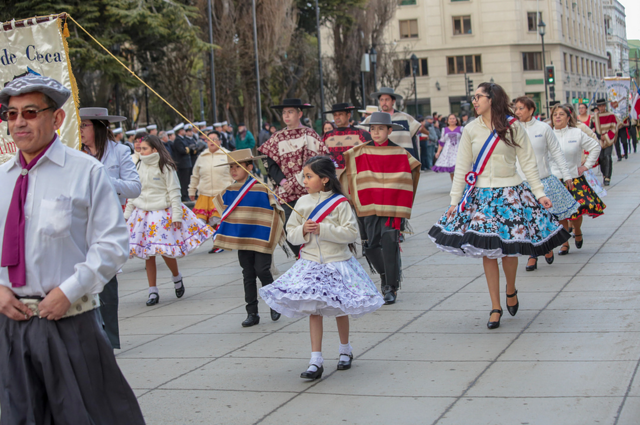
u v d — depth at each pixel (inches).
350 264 194.9
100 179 119.9
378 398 165.9
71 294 113.9
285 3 1229.1
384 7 1611.7
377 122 274.5
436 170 650.8
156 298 300.5
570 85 2615.7
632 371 170.7
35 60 197.2
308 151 301.4
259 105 1157.1
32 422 115.5
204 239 312.0
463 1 2326.5
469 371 180.5
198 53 1109.1
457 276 305.0
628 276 278.5
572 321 221.0
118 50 884.6
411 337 217.6
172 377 192.4
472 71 2352.4
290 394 173.2
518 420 146.2
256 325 249.0
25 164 119.6
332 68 1628.9
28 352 116.0
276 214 254.7
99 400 120.7
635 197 521.0
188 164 704.4
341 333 191.9
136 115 1262.3
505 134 222.2
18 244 116.1
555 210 308.5
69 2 852.0
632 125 1006.4
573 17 2696.9
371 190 271.1
